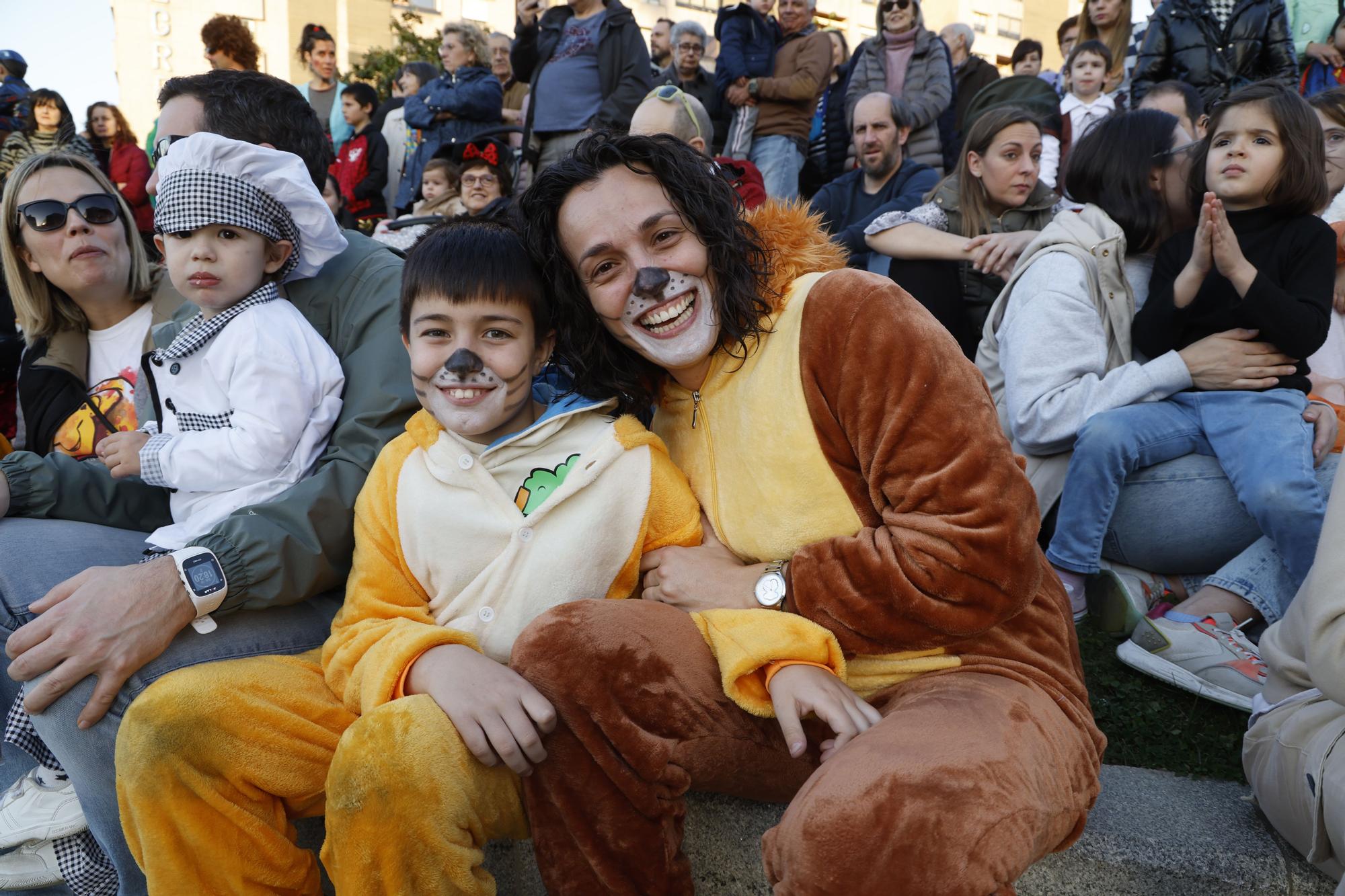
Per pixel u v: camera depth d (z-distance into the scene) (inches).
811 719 60.1
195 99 76.1
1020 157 126.2
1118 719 84.6
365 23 757.9
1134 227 104.4
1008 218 130.0
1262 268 97.7
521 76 231.5
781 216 64.1
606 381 67.2
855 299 58.3
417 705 54.6
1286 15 185.8
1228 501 95.3
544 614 56.8
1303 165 95.6
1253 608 92.0
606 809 54.3
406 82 276.7
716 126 219.0
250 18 738.8
